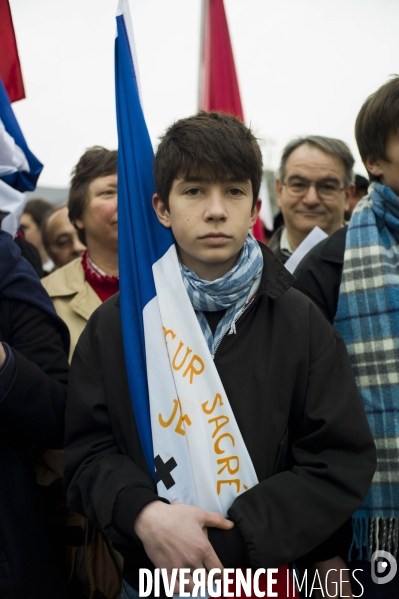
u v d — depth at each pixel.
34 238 4.58
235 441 1.59
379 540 1.87
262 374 1.66
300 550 1.53
